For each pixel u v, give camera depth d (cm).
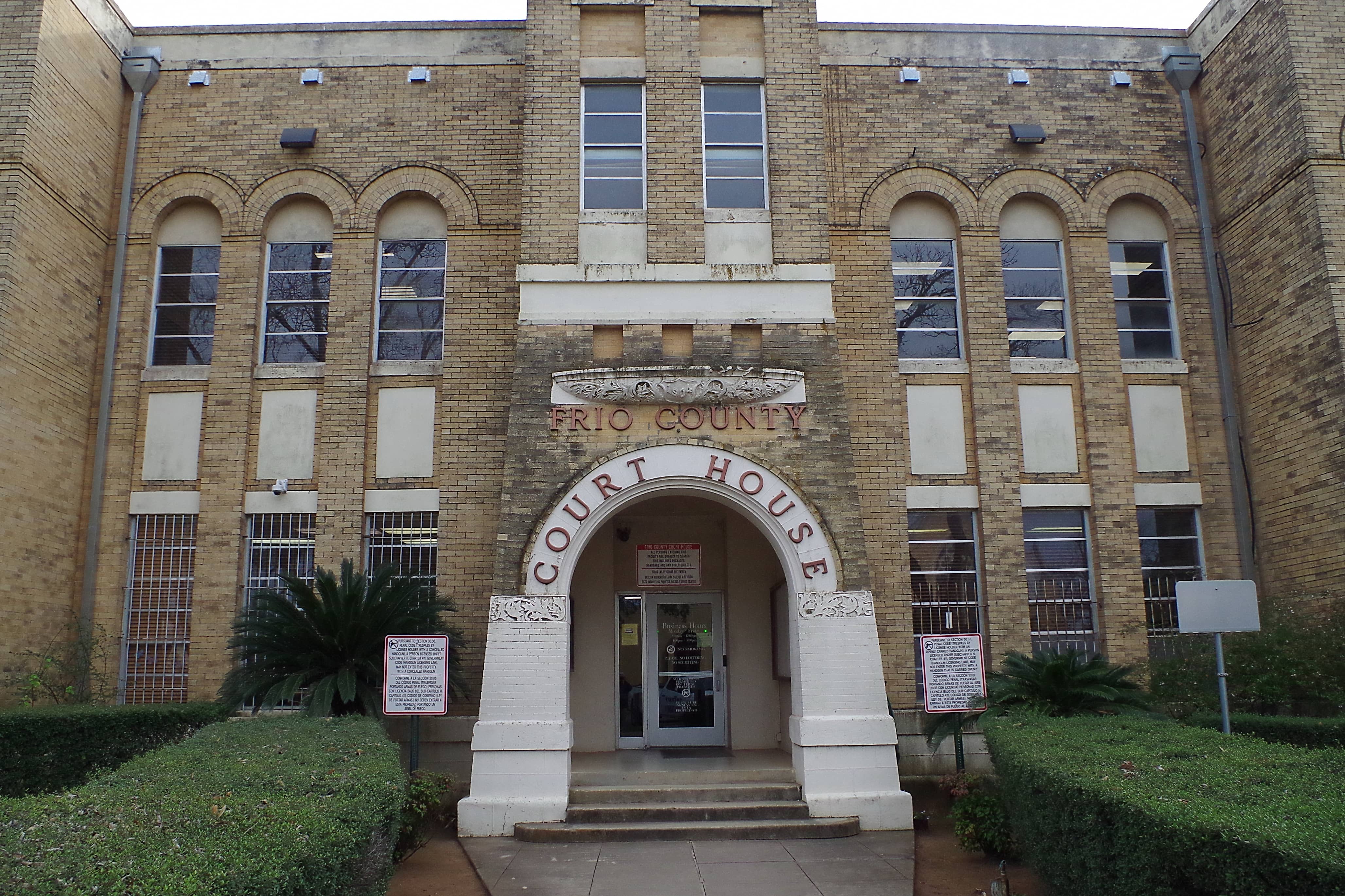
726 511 1502
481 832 1074
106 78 1426
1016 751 804
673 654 1502
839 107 1481
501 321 1407
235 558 1346
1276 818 500
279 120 1470
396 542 1366
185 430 1391
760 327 1245
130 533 1366
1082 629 1378
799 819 1080
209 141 1462
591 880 898
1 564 1184
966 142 1480
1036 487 1397
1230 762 684
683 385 1177
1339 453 1244
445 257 1456
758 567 1488
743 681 1458
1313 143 1302
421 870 944
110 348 1392
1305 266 1305
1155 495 1405
